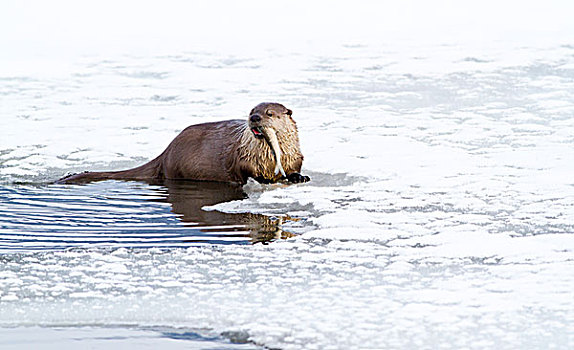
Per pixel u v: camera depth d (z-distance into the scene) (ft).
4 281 35.91
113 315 32.32
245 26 153.48
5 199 52.31
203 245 41.70
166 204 51.26
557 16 154.30
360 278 36.17
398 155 62.34
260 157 56.03
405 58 110.22
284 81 95.61
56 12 174.29
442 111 78.33
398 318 31.50
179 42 132.87
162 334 30.63
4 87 95.14
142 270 37.52
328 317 31.71
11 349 29.32
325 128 72.13
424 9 174.29
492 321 30.99
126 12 176.14
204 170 58.70
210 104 84.07
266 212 48.60
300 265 38.11
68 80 99.91
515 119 73.72
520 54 108.78
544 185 52.80
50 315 32.32
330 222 45.68
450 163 59.47
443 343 29.22
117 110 81.61
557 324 30.55
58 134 71.36
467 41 124.77
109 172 59.11
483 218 45.83
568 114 75.05
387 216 46.70
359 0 190.29
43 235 43.73
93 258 39.40
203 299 33.83
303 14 171.32
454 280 35.68
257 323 31.32
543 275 35.99
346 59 110.63
